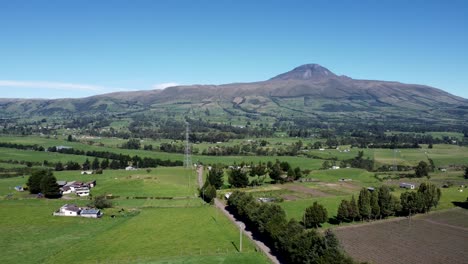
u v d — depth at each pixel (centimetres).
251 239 12425
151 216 15362
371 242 12112
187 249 11456
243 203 14738
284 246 10362
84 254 11081
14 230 13475
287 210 16062
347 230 13450
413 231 13362
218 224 14162
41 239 12481
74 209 15625
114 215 15525
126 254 11050
